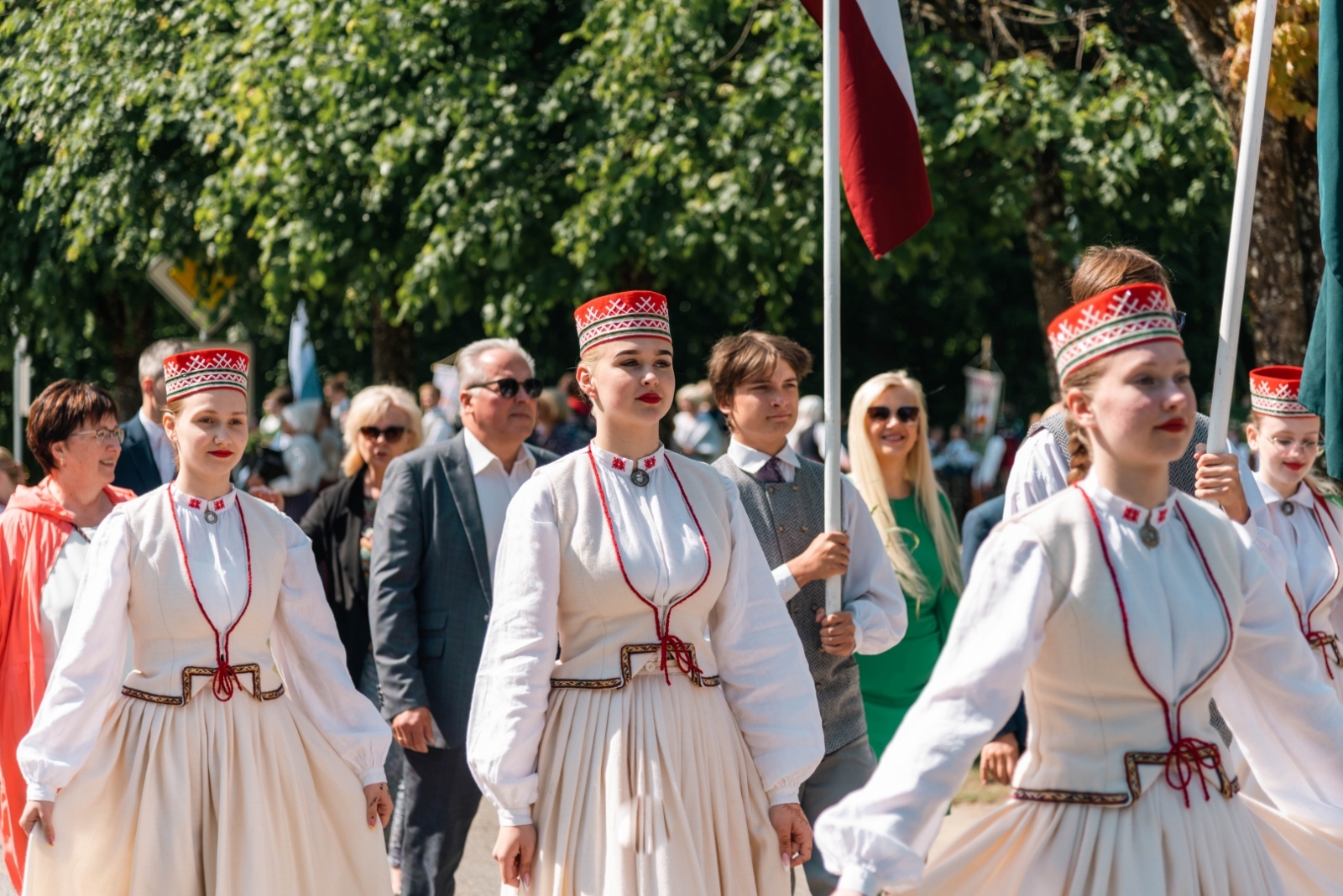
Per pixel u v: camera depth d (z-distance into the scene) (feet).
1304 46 23.27
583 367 14.97
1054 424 16.49
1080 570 11.16
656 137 44.27
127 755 16.14
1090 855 11.10
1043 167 49.83
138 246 53.31
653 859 13.67
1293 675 11.85
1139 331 11.16
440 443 20.58
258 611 16.79
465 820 19.93
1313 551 18.88
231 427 16.94
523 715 13.94
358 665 23.16
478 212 45.44
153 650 16.44
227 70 48.55
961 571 22.06
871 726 20.71
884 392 21.81
